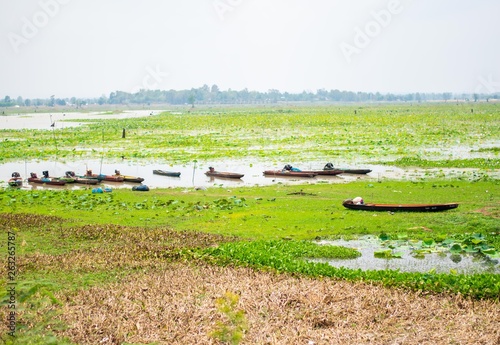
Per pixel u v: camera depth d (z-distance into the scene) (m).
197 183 34.34
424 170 35.66
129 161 44.41
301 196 28.48
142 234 21.59
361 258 18.41
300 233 21.53
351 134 59.22
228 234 21.70
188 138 59.28
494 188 28.42
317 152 45.88
